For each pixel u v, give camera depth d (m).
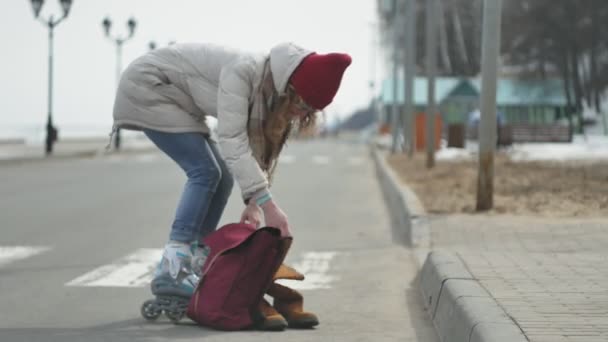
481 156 35.56
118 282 23.41
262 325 17.23
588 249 25.05
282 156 118.88
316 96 16.77
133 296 21.34
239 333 16.98
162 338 16.47
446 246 27.84
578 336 13.37
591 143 137.75
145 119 17.92
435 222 32.22
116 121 18.12
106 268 25.75
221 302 17.23
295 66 16.70
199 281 17.44
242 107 17.17
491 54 35.25
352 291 22.17
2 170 81.12
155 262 26.92
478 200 35.69
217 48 17.86
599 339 13.16
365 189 58.25
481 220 32.28
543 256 22.33
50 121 110.75
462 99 176.75
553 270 20.02
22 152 119.94
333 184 62.78
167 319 18.47
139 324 17.91
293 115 17.34
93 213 41.53
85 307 19.92
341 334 17.06
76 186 59.47
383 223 38.19
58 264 26.53
